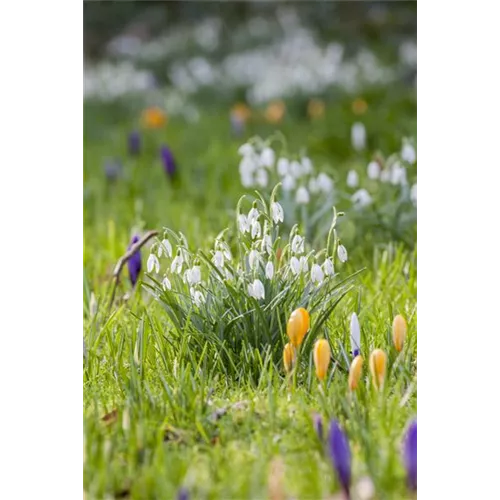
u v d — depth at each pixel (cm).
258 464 343
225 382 357
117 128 799
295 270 357
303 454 345
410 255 393
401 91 767
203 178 541
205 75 970
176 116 854
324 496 340
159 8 1221
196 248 401
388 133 634
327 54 941
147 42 1178
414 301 375
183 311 362
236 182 512
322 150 625
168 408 353
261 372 357
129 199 505
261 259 361
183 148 683
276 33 1104
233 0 1209
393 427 347
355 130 545
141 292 385
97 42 1164
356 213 404
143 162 636
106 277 396
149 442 346
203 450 347
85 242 415
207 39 1134
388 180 410
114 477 343
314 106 738
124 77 966
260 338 360
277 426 349
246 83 930
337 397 350
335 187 462
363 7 1075
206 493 340
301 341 357
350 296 376
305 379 358
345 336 363
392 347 361
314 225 403
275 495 340
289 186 397
